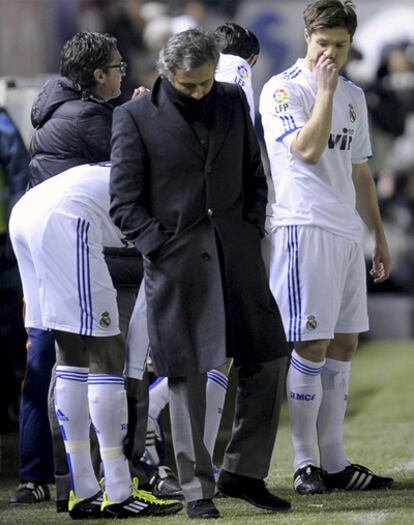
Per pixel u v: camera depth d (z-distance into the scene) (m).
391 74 42.34
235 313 16.27
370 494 18.75
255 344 16.31
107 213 17.25
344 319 19.36
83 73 18.36
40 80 25.88
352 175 19.98
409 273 42.91
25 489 19.47
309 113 18.64
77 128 18.22
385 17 43.47
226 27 19.80
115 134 16.42
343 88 18.94
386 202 42.94
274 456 23.41
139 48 40.84
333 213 18.62
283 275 18.73
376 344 40.81
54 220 17.09
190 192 16.27
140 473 18.23
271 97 18.64
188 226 16.27
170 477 19.16
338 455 19.30
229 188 16.42
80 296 16.98
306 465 19.14
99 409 17.03
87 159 18.33
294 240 18.59
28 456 19.48
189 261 16.22
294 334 18.59
